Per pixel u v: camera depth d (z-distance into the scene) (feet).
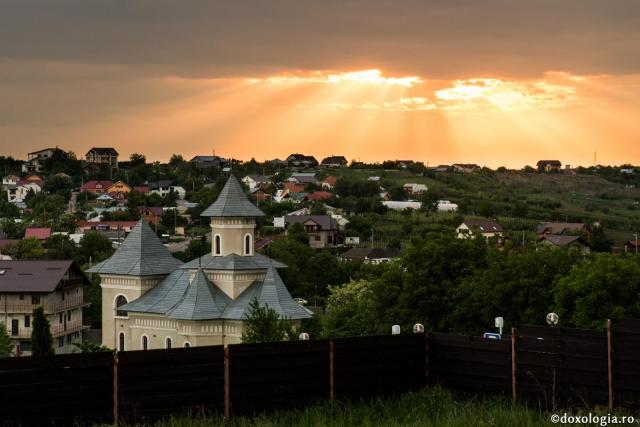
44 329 325.83
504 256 401.29
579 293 344.08
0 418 173.27
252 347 195.72
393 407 203.21
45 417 176.96
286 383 199.72
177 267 399.85
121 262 398.01
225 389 192.54
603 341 189.67
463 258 394.73
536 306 365.20
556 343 196.03
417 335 216.74
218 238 374.43
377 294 404.36
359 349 208.85
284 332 275.39
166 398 186.80
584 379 192.34
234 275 363.15
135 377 183.83
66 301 460.96
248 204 376.89
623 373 186.39
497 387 205.77
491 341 206.80
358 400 207.82
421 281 387.55
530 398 200.03
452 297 377.09
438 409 197.47
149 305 380.78
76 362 179.52
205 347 190.90
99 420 181.06
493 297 362.33
